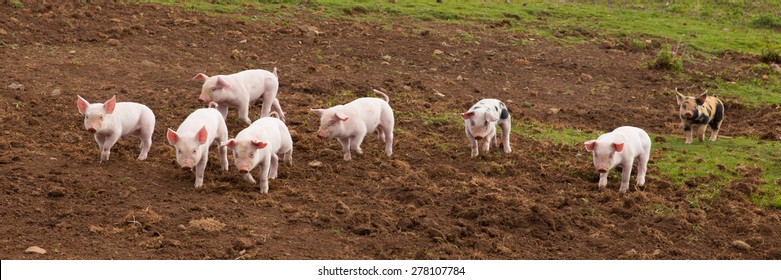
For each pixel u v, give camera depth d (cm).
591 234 1226
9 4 2434
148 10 2633
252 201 1251
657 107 2194
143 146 1427
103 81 1931
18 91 1775
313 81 2084
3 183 1248
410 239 1156
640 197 1370
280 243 1111
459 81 2286
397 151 1588
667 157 1652
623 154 1384
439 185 1398
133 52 2203
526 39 2830
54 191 1222
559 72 2491
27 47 2138
